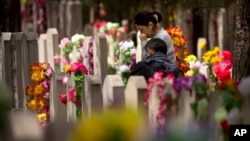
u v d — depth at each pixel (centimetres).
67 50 1540
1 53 1286
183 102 788
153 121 796
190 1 1664
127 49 1363
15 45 1286
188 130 692
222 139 761
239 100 759
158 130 775
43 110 1148
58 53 1570
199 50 1828
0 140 664
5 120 664
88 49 1475
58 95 1076
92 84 918
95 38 1455
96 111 902
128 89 828
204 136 696
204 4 1650
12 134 661
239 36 1032
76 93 994
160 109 790
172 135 677
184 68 1212
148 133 668
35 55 1305
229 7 1798
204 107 774
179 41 1241
